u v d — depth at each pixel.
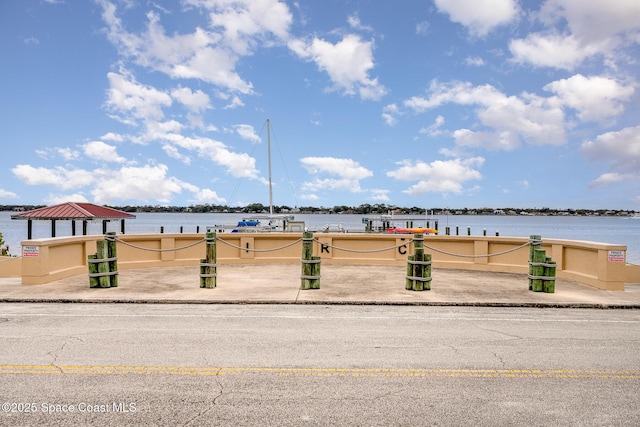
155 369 5.87
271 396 5.03
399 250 17.84
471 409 4.75
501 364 6.22
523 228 161.25
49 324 8.35
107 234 12.38
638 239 91.06
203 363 6.14
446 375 5.76
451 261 17.38
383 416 4.56
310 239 12.27
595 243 13.03
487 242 16.64
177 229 113.25
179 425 4.32
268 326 8.36
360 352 6.73
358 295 11.47
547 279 11.98
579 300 10.98
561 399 5.04
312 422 4.41
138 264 16.44
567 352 6.83
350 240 18.23
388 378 5.63
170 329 8.05
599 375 5.82
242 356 6.47
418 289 12.12
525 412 4.70
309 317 9.20
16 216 22.05
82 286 12.33
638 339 7.64
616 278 12.34
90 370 5.81
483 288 12.70
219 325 8.40
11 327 8.10
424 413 4.64
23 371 5.75
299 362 6.22
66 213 22.00
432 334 7.86
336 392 5.16
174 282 13.34
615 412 4.73
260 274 15.16
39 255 12.52
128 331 7.87
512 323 8.80
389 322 8.79
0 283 12.80
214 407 4.73
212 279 12.30
